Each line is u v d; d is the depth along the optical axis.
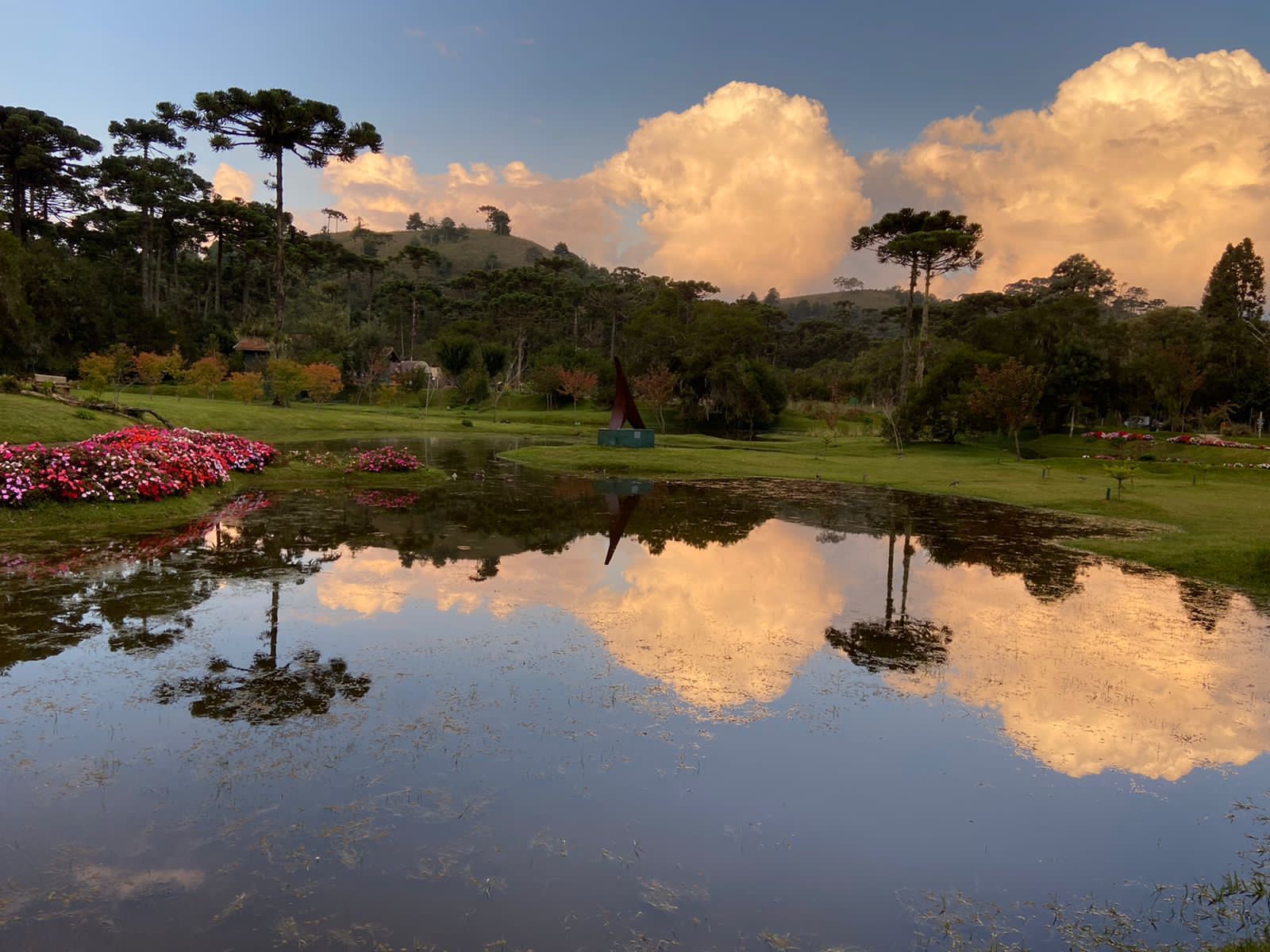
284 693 6.77
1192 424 53.22
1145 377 49.28
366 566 11.76
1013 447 42.41
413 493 20.45
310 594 9.98
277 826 4.75
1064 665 8.36
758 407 61.44
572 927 3.93
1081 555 14.64
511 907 4.08
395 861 4.45
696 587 11.37
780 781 5.62
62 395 28.36
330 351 75.44
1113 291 91.56
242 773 5.38
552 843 4.70
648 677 7.56
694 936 3.91
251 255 88.81
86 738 5.83
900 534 16.83
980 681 7.82
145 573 10.70
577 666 7.75
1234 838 5.08
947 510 20.77
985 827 5.11
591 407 74.69
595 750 5.94
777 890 4.35
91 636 8.06
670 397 70.38
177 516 15.13
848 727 6.60
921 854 4.79
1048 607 10.77
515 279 115.69
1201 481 28.70
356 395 75.44
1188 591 11.89
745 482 27.36
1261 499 23.17
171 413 39.78
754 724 6.59
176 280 91.81
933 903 4.29
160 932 3.77
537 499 20.67
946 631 9.52
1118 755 6.25
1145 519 19.38
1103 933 4.08
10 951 3.58
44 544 12.25
